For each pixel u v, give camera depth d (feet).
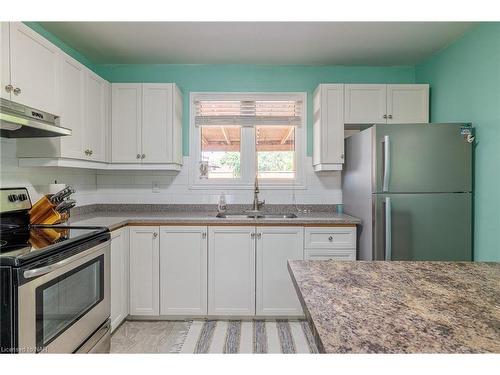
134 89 9.23
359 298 2.99
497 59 6.97
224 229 8.38
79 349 5.25
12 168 6.71
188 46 8.88
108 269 6.34
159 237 8.39
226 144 10.55
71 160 7.33
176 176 10.37
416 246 7.43
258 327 8.15
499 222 6.89
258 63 10.19
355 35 8.17
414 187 7.43
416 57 9.62
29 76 5.74
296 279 3.54
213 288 8.43
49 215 6.85
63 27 7.73
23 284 4.00
